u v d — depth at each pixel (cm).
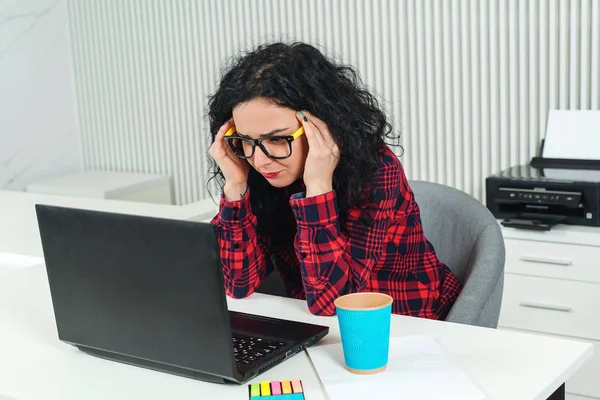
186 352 137
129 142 504
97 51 500
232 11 441
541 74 350
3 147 478
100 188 450
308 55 168
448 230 208
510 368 137
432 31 378
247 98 162
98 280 144
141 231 135
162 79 478
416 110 390
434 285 191
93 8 494
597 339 290
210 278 130
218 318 131
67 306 151
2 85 474
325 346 151
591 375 292
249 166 182
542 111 353
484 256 188
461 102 377
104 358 152
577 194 293
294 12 422
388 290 190
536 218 301
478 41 366
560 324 298
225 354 133
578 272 291
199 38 458
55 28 502
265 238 192
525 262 302
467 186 381
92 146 518
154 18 472
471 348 146
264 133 164
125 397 134
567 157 329
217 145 176
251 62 166
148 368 146
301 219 168
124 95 496
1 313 179
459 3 366
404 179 186
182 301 134
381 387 130
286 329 155
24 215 283
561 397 140
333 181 175
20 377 144
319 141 165
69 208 143
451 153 384
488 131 371
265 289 209
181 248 131
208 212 270
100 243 141
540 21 345
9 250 234
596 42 331
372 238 173
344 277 170
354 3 400
